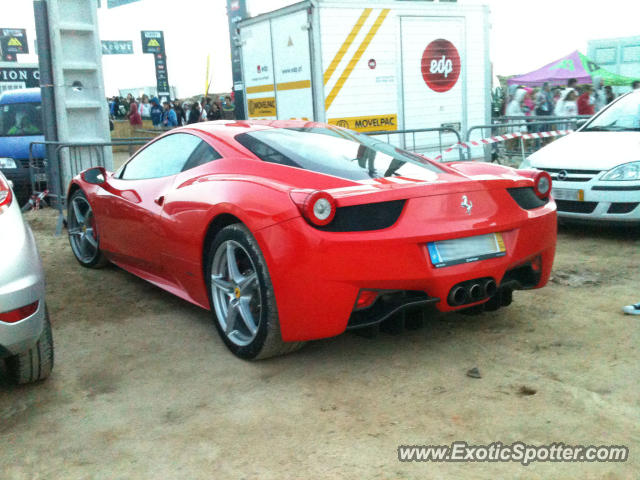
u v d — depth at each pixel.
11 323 2.45
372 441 2.35
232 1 16.75
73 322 3.88
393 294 2.85
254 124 3.79
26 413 2.69
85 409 2.71
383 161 3.29
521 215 3.11
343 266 2.66
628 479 2.05
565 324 3.49
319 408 2.62
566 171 5.72
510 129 11.48
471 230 2.88
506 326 3.50
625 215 5.36
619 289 4.10
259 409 2.64
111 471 2.23
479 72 9.67
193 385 2.90
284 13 8.56
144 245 4.01
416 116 9.12
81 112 8.34
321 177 3.00
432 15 8.99
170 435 2.46
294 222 2.69
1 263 2.45
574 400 2.59
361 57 8.49
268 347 2.96
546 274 3.36
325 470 2.17
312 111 8.44
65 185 8.25
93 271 5.13
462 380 2.83
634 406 2.53
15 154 9.62
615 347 3.13
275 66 8.96
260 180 3.02
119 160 17.67
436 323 3.59
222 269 3.26
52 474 2.23
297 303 2.74
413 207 2.80
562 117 10.83
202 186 3.33
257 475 2.16
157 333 3.62
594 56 21.73
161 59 40.22
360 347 3.27
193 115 22.80
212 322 3.78
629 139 5.84
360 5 8.36
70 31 8.09
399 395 2.71
